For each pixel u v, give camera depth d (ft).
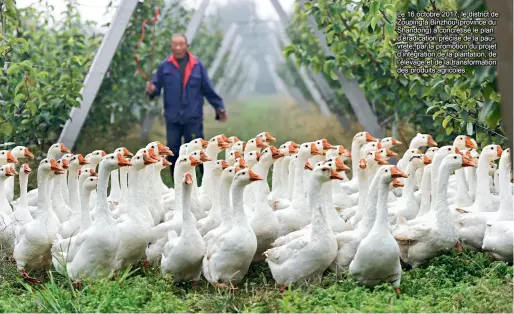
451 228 29.55
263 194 31.19
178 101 51.24
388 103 53.16
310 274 27.63
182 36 51.11
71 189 34.81
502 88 22.44
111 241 28.89
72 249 29.19
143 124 68.85
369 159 34.24
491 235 29.01
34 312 25.86
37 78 49.37
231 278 28.45
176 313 25.31
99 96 62.49
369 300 25.36
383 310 24.45
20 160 52.08
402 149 55.72
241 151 38.40
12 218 32.86
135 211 30.63
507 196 30.60
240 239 27.96
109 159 29.40
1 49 41.09
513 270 27.55
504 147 39.37
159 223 34.86
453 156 29.55
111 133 66.49
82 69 57.52
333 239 27.48
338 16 49.11
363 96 53.72
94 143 63.26
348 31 50.16
